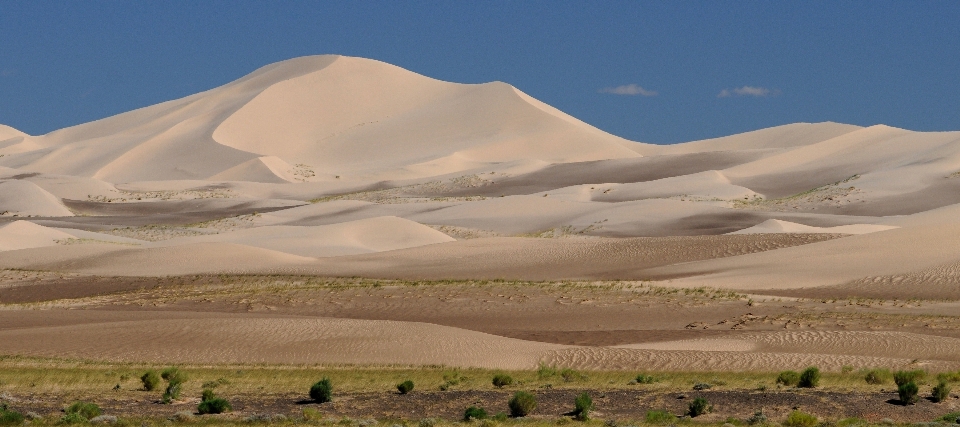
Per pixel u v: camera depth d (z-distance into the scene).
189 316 78.31
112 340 62.69
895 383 45.16
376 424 34.81
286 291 92.25
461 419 37.06
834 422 35.66
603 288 90.44
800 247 109.31
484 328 73.81
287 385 45.88
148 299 91.06
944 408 38.66
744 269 100.75
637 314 78.06
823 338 62.28
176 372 46.97
